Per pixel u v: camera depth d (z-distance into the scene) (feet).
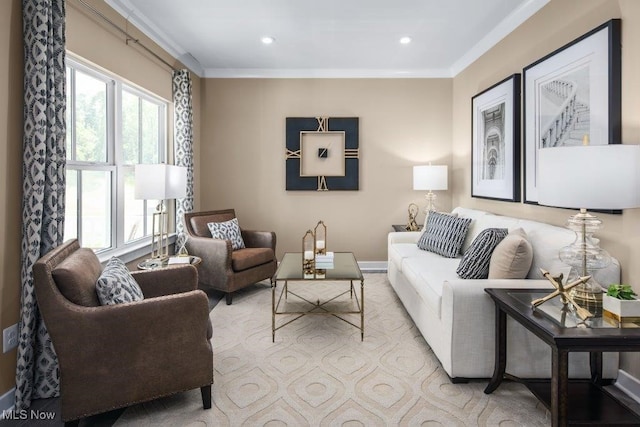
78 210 8.66
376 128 15.25
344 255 11.07
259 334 9.02
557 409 4.67
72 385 5.26
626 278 6.53
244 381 6.85
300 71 15.05
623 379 6.47
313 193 15.38
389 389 6.59
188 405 6.14
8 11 5.99
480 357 6.62
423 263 9.81
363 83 15.20
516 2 9.62
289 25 10.88
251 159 15.30
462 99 14.16
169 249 12.69
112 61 9.12
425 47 12.68
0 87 5.88
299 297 11.83
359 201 15.39
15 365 6.23
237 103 15.17
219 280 11.32
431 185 13.65
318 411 5.95
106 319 5.35
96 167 9.12
